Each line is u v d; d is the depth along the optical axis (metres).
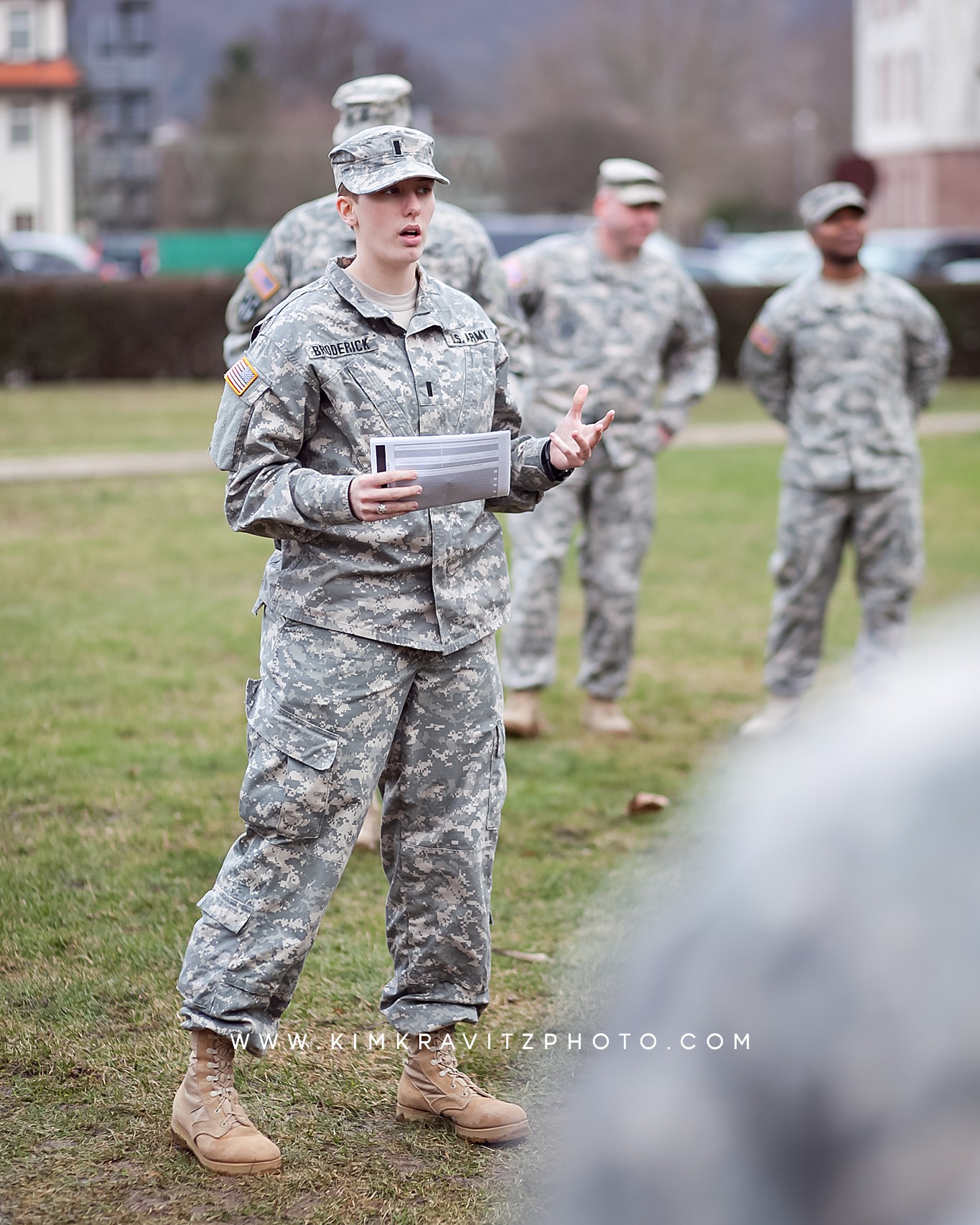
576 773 8.44
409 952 4.52
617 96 105.19
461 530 4.28
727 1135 0.78
